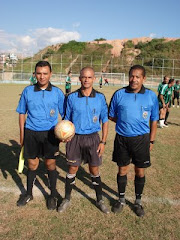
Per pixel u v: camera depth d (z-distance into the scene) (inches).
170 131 318.0
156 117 127.0
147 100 121.7
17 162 194.5
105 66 1759.4
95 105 123.3
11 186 156.4
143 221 124.1
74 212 129.8
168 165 197.6
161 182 167.0
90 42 2144.4
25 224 119.2
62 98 131.6
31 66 1514.5
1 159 199.8
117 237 112.3
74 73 1635.1
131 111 121.3
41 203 137.7
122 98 123.6
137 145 123.9
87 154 127.9
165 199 145.1
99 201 133.2
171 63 1665.8
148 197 146.7
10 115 384.8
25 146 130.7
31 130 128.3
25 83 1293.1
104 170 184.2
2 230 114.7
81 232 114.7
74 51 2044.8
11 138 258.1
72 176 132.0
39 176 171.0
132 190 154.9
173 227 120.0
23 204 134.3
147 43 2025.1
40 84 125.4
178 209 135.3
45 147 130.0
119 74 1465.3
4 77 1409.9
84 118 123.1
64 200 134.0
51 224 119.8
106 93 802.2
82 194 147.9
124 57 1882.4
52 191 135.5
